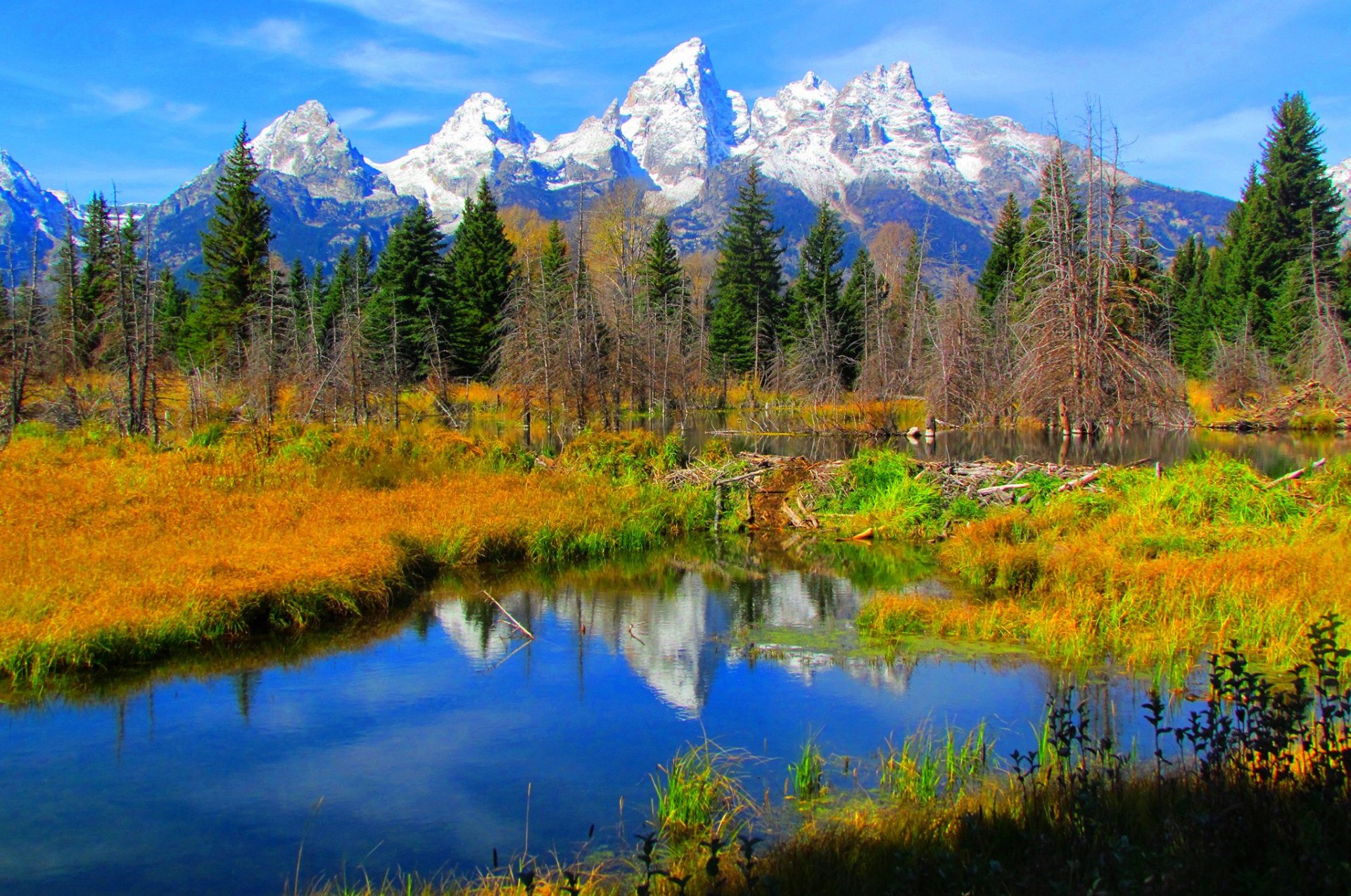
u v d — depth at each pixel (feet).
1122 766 18.71
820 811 20.48
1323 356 137.39
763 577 47.01
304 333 169.58
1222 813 12.84
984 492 60.34
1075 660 31.30
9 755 24.43
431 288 173.37
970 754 23.32
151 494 52.13
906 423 145.59
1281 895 11.10
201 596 34.06
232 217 161.07
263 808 21.50
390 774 23.22
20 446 73.77
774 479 67.31
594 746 24.90
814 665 31.63
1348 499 51.39
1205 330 193.98
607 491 61.46
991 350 143.84
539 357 124.36
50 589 33.71
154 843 19.94
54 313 121.49
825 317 179.93
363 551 41.65
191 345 163.02
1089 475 59.26
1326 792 13.64
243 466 60.95
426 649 33.76
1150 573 37.45
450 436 77.15
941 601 38.14
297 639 34.71
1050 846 14.70
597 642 34.71
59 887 18.19
